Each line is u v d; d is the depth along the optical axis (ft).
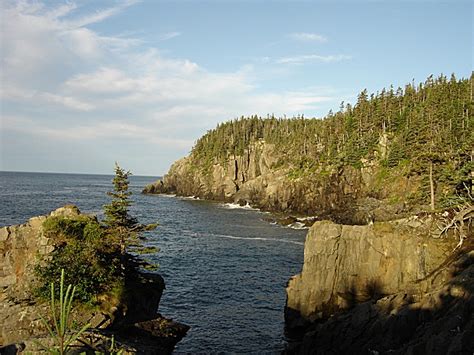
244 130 620.08
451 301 66.69
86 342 47.14
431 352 56.34
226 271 171.63
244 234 267.80
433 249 97.71
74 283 74.69
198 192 567.18
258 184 467.52
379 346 70.54
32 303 74.13
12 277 81.41
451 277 79.30
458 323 58.59
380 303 81.25
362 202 297.33
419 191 232.73
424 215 111.24
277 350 98.84
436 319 65.82
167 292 140.77
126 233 93.97
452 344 53.47
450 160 206.28
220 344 101.19
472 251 81.46
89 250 82.79
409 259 99.60
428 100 360.28
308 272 110.93
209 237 255.91
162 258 192.03
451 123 275.18
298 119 640.17
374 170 322.14
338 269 109.81
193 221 331.98
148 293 94.84
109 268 83.87
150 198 561.84
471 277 67.92
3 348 42.88
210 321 116.26
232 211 410.31
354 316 82.38
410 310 70.85
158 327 90.07
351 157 339.98
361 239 109.09
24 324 70.03
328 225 112.16
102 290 80.12
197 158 618.03
